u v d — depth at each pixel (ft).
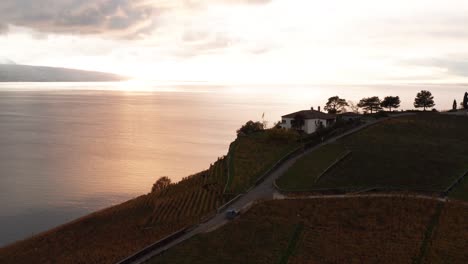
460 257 145.69
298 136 332.39
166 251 161.58
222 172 280.10
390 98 504.84
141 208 259.60
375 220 172.24
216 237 166.91
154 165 500.33
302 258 150.30
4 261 215.31
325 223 171.83
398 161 259.80
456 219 170.30
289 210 184.14
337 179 227.20
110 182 412.77
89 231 237.04
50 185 400.06
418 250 150.20
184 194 257.96
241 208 194.18
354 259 147.84
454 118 400.06
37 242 237.66
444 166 250.16
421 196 195.62
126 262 160.25
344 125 366.84
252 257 152.66
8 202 348.38
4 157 536.83
